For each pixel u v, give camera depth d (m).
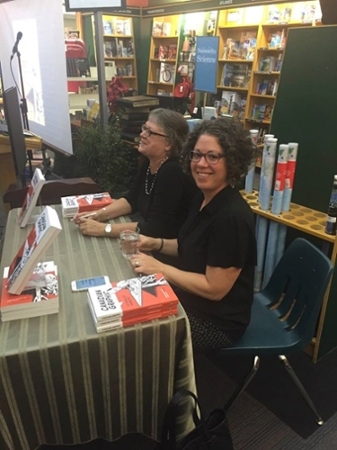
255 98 5.02
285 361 1.54
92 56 5.70
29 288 1.11
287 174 1.90
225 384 1.83
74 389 1.07
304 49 1.91
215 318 1.42
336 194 1.67
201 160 1.35
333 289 1.82
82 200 1.87
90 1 3.04
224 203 1.37
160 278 1.21
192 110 3.56
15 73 4.46
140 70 6.66
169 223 1.79
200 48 3.14
